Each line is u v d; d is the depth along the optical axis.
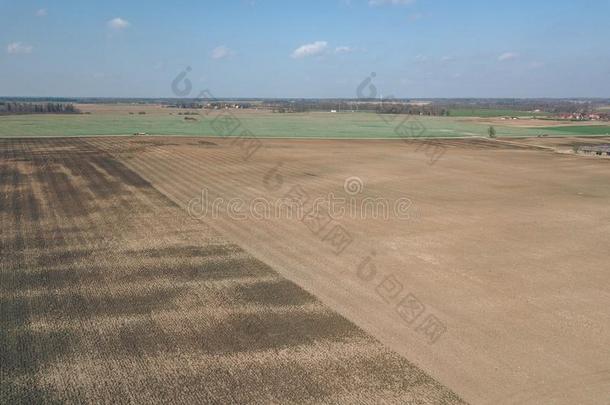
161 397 12.20
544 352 14.58
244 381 12.90
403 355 14.31
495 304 17.89
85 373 13.14
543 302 18.09
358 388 12.66
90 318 16.22
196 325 15.90
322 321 16.34
